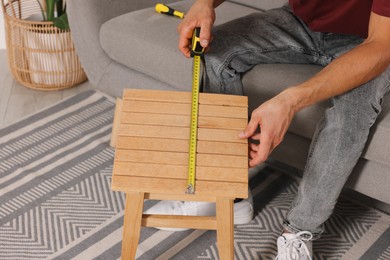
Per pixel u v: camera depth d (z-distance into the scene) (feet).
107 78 6.64
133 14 6.49
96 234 5.45
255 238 5.49
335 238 5.56
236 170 4.02
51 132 6.97
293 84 5.25
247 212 5.59
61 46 7.68
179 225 4.40
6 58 8.82
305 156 5.42
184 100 4.55
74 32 6.70
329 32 5.54
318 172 4.81
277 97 4.23
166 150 4.12
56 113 7.38
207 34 4.81
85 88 8.10
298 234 5.00
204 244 5.40
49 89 7.98
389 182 4.97
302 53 5.59
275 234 5.56
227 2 7.18
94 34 6.57
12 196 5.88
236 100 4.56
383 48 4.34
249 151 4.29
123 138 4.17
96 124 7.21
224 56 5.29
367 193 5.18
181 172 3.98
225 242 4.25
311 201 4.88
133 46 6.14
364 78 4.42
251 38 5.49
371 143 4.84
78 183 6.13
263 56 5.49
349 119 4.66
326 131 4.77
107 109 7.55
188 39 5.03
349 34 5.49
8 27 7.70
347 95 4.70
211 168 4.01
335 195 4.86
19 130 6.98
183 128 4.30
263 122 4.14
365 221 5.81
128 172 3.94
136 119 4.33
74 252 5.22
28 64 7.87
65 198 5.90
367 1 5.18
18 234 5.40
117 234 5.47
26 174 6.20
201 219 4.38
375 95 4.66
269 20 5.75
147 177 3.92
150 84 6.30
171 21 6.38
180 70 5.82
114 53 6.38
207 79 5.35
